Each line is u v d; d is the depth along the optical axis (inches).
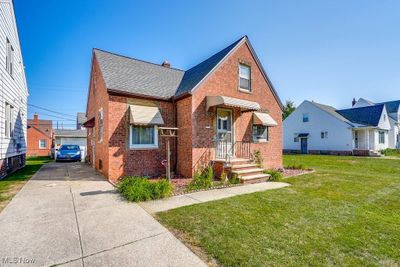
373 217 200.5
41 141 1418.6
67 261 124.1
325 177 425.4
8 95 426.9
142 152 410.6
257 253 133.2
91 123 592.7
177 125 445.1
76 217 194.9
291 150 1366.9
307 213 208.7
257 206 230.4
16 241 148.0
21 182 356.2
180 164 432.5
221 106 423.8
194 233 162.1
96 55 477.1
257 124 499.2
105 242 147.6
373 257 130.3
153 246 142.5
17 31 495.5
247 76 507.2
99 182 356.8
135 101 409.4
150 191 256.7
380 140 1222.3
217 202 244.4
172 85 495.8
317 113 1243.2
